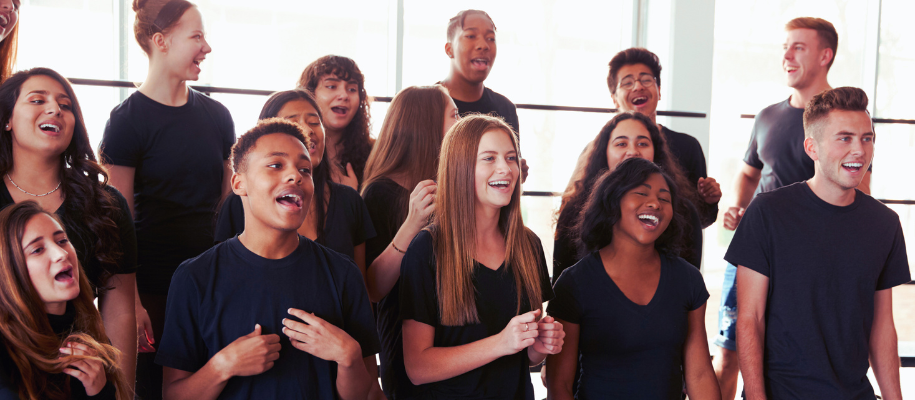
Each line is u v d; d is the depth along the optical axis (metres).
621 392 1.68
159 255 2.14
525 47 3.64
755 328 1.86
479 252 1.56
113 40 2.96
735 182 3.25
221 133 2.27
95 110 2.93
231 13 3.14
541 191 3.73
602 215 1.74
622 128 2.22
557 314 1.75
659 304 1.69
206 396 1.24
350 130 2.48
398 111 1.98
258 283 1.32
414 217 1.69
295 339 1.27
